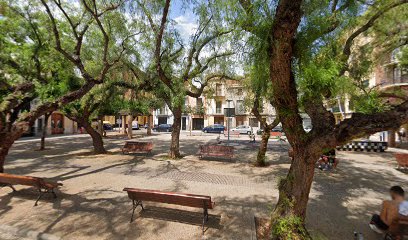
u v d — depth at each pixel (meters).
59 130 28.12
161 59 9.72
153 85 11.25
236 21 3.68
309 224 4.46
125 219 4.55
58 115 28.09
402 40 9.03
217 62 10.58
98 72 10.86
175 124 11.63
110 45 10.28
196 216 4.73
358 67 8.51
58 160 10.70
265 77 3.46
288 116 3.55
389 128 2.79
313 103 3.66
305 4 3.09
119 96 14.08
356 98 5.04
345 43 7.00
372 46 9.29
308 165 3.62
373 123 2.87
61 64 10.26
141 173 8.37
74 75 10.82
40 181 5.14
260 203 5.49
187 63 11.16
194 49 10.38
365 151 14.91
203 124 39.34
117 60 9.27
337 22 3.70
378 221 3.96
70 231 4.05
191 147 16.19
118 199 5.60
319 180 7.82
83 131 29.64
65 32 9.95
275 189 6.60
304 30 3.10
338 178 8.10
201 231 4.12
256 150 15.02
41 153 12.81
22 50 9.30
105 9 7.57
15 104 6.56
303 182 3.68
